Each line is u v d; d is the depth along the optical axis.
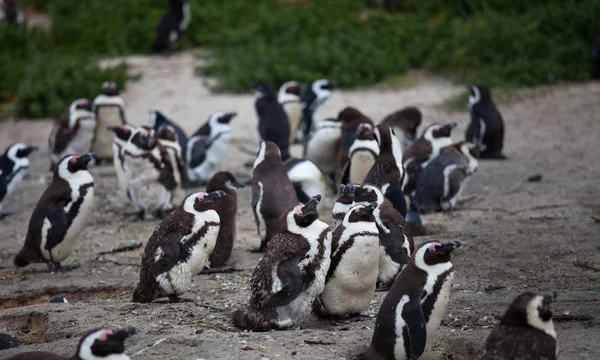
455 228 13.20
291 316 8.54
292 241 8.48
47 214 11.66
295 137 22.72
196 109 24.28
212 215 9.70
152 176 14.55
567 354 7.59
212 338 8.22
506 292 9.78
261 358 7.62
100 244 13.22
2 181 15.59
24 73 27.72
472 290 9.90
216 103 24.86
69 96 25.59
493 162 18.61
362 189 10.02
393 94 24.97
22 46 30.77
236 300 9.84
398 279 7.61
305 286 8.43
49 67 27.30
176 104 24.83
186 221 9.55
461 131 21.08
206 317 9.13
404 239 9.74
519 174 17.27
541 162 18.30
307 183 13.90
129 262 12.13
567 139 20.20
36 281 11.38
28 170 20.03
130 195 15.00
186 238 9.51
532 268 10.84
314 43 27.83
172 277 9.48
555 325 8.62
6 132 24.19
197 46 31.30
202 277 11.08
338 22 29.50
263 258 8.60
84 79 26.23
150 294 9.62
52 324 9.07
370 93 25.22
